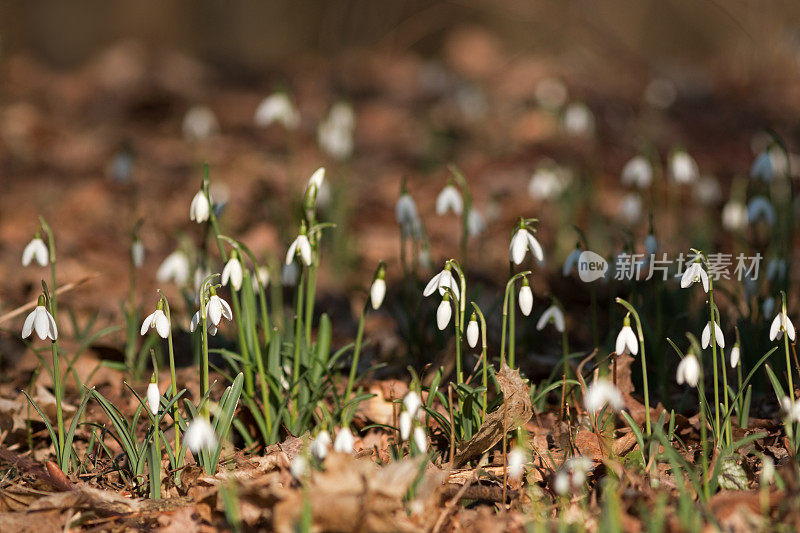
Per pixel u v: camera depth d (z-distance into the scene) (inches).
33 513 126.5
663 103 489.1
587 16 570.3
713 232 302.8
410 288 241.8
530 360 180.5
